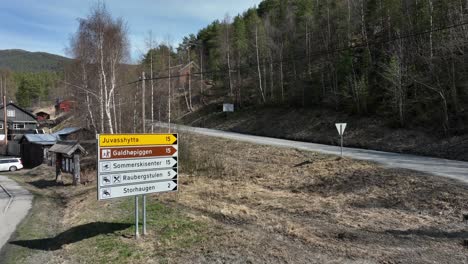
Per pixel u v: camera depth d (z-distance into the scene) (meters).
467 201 10.35
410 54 31.55
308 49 45.88
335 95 37.19
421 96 28.48
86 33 30.25
